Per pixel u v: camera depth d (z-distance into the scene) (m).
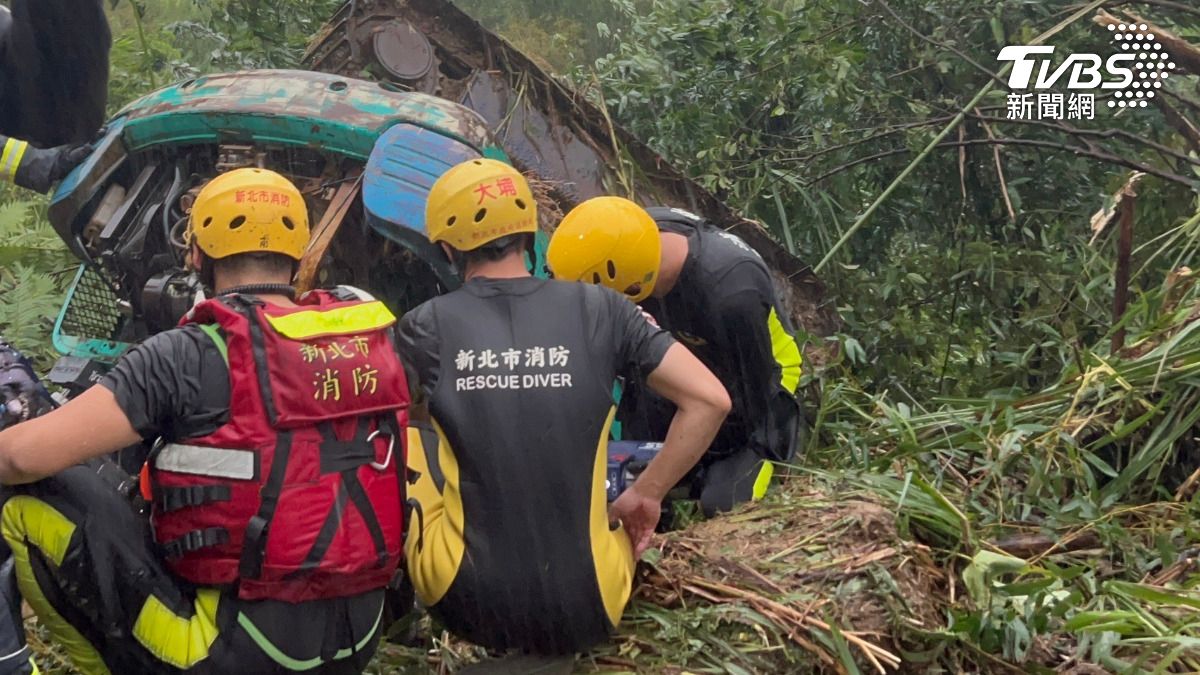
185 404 2.47
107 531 2.54
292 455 2.48
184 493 2.48
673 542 3.15
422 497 2.89
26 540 2.53
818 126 6.21
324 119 3.78
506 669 2.77
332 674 2.63
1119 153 5.98
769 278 3.69
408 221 3.56
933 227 6.29
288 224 2.66
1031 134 6.04
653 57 6.60
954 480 3.89
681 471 2.79
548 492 2.66
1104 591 3.16
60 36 4.39
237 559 2.50
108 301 4.22
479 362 2.70
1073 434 3.84
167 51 7.09
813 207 6.02
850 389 4.58
